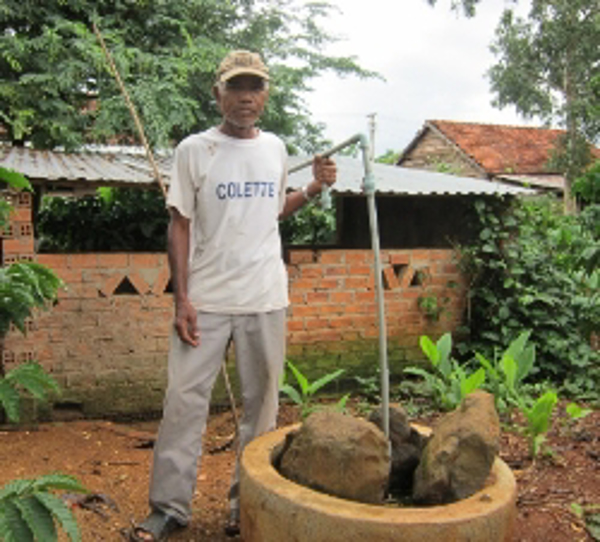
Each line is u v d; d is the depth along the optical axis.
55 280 3.27
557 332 6.73
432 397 5.95
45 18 9.48
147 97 8.84
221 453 4.81
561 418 5.41
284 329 3.32
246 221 3.14
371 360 6.32
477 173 19.00
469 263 6.66
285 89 10.95
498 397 5.33
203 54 9.75
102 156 6.80
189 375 3.18
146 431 5.28
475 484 2.40
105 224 7.56
